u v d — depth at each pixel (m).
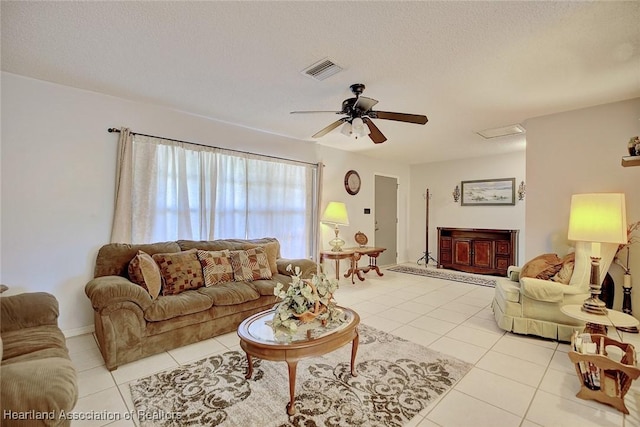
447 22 1.86
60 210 2.78
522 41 2.07
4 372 1.17
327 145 5.19
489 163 6.06
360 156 5.96
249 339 1.84
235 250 3.50
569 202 3.37
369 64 2.39
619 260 3.05
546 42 2.08
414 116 2.61
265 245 3.76
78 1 1.68
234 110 3.46
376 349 2.54
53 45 2.14
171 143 3.39
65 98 2.80
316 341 1.81
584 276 2.63
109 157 3.03
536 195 3.59
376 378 2.09
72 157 2.83
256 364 2.29
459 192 6.46
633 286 3.00
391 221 6.77
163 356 2.42
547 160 3.52
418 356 2.41
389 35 2.00
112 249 2.82
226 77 2.63
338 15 1.80
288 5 1.71
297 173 4.71
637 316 2.97
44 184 2.70
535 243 3.58
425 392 1.93
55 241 2.76
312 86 2.80
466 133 4.37
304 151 4.84
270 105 3.29
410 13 1.78
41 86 2.69
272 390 1.96
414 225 7.12
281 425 1.63
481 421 1.66
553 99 3.08
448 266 6.22
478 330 2.97
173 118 3.44
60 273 2.78
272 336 1.88
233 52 2.23
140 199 3.18
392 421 1.66
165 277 2.80
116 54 2.27
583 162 3.29
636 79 2.62
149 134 3.26
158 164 3.32
